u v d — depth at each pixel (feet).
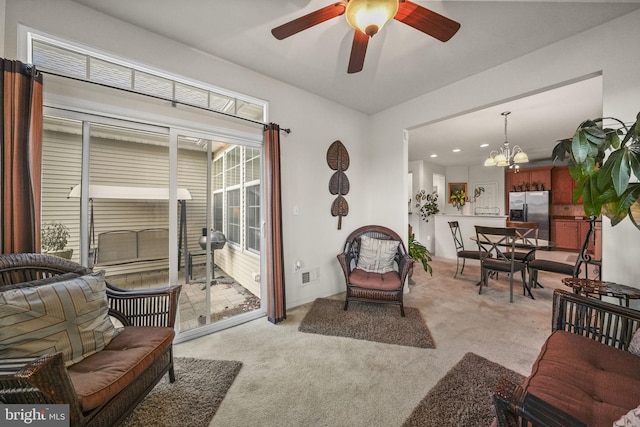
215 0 5.66
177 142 7.28
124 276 6.86
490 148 18.63
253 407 4.81
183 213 7.63
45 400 2.96
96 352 4.33
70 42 5.68
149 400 4.92
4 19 5.03
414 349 6.75
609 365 3.87
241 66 8.25
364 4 4.15
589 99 10.64
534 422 2.44
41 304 4.03
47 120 5.77
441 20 4.65
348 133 11.63
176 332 7.18
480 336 7.43
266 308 8.87
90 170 6.29
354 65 6.14
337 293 11.23
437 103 9.82
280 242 8.56
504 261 11.15
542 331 7.72
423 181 22.52
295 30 5.01
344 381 5.53
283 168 9.37
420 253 12.33
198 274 7.89
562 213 22.89
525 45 7.16
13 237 4.68
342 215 11.35
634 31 5.89
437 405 4.84
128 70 6.61
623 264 5.99
